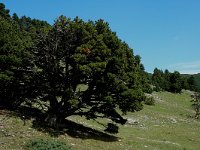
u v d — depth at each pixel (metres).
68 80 39.91
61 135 37.69
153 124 72.12
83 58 37.81
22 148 31.39
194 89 176.25
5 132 33.88
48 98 40.97
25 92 42.47
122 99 40.81
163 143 48.84
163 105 110.38
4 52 39.69
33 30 42.00
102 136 43.81
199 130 71.69
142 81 44.47
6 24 42.19
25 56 40.38
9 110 40.69
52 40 39.59
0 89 40.53
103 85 40.00
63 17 40.31
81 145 36.03
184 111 110.19
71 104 37.84
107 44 39.62
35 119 39.78
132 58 42.28
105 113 42.56
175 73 156.38
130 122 67.94
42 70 40.62
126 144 42.19
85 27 39.47
